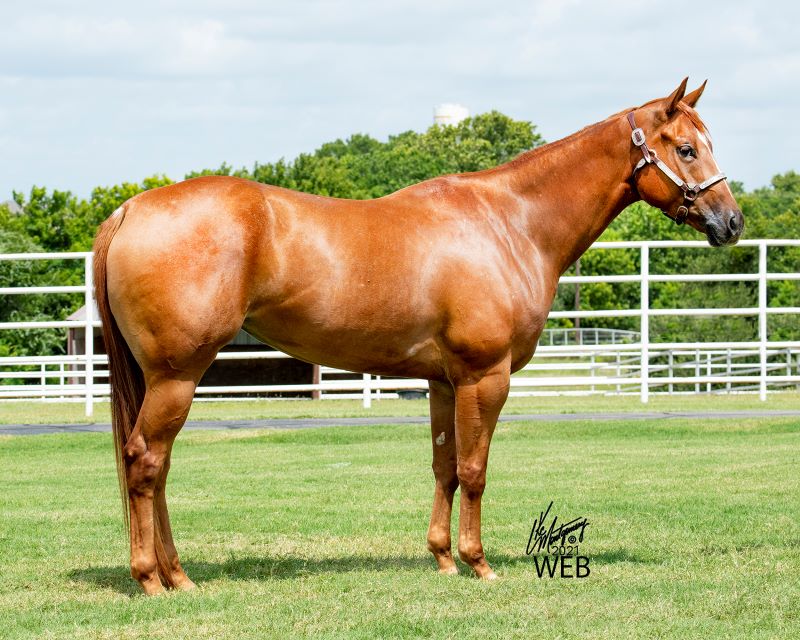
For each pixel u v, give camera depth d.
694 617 6.25
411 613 6.33
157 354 6.57
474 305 7.03
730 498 10.23
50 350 37.16
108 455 13.95
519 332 7.23
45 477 12.08
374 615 6.28
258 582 7.14
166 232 6.53
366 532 8.98
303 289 6.77
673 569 7.49
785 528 8.84
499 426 15.88
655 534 8.69
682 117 7.53
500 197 7.40
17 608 6.54
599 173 7.59
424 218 7.11
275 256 6.70
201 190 6.68
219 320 6.55
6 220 44.84
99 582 7.24
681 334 35.38
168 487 11.24
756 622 6.14
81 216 46.34
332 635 5.87
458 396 7.19
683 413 17.66
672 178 7.49
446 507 7.52
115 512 9.92
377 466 12.73
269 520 9.45
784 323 36.09
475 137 102.94
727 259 38.66
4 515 9.76
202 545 8.45
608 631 5.95
